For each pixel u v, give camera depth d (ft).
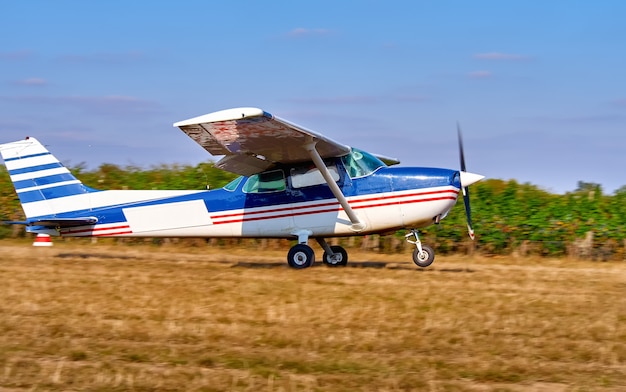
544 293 43.80
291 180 58.44
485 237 76.38
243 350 30.04
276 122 47.50
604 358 29.04
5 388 25.03
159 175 96.22
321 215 57.93
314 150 53.21
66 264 56.70
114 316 35.65
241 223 59.52
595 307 39.01
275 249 79.77
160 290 43.50
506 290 44.80
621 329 33.55
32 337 31.55
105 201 62.54
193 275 50.85
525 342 31.35
